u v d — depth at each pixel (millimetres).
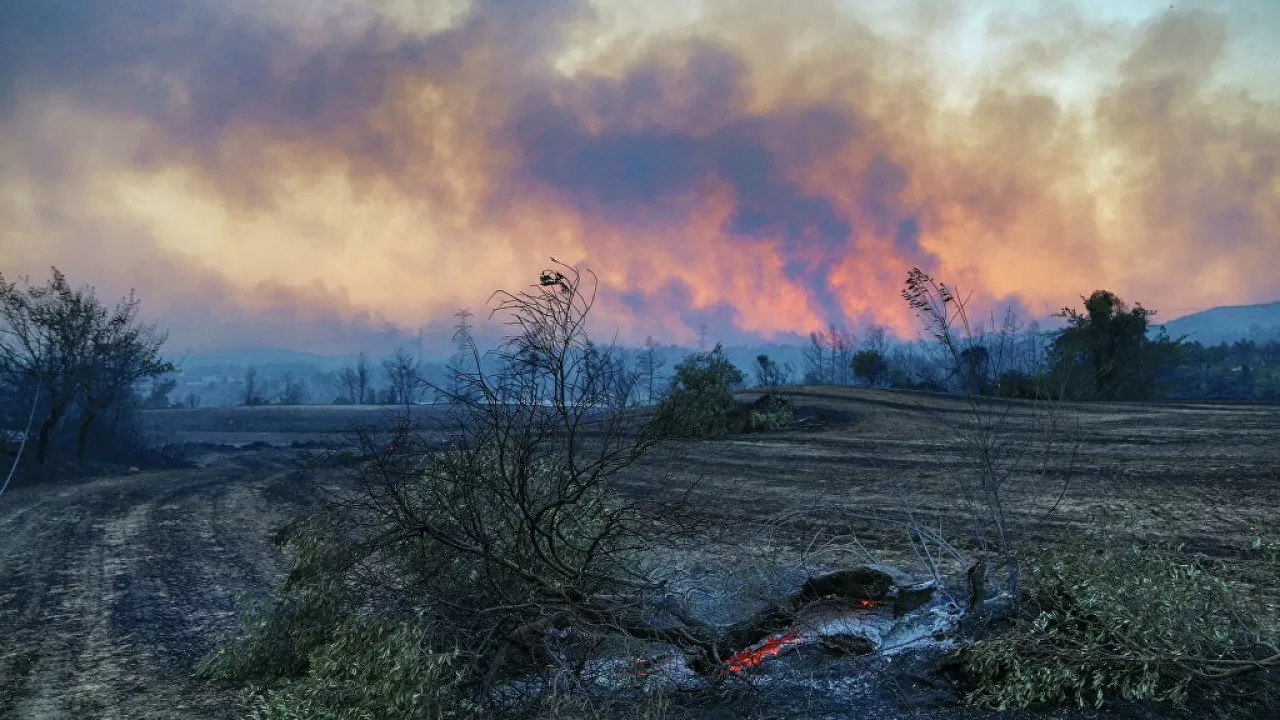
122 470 30406
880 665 5047
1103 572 4875
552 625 5156
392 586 5371
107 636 7625
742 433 24469
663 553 6145
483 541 5066
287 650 5758
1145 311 33875
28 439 31594
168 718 5254
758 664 5195
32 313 29609
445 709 4504
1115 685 4504
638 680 4789
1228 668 4445
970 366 6410
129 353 32031
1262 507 9688
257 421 75375
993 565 7316
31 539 14234
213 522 15289
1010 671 4543
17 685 6230
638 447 5230
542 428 5117
